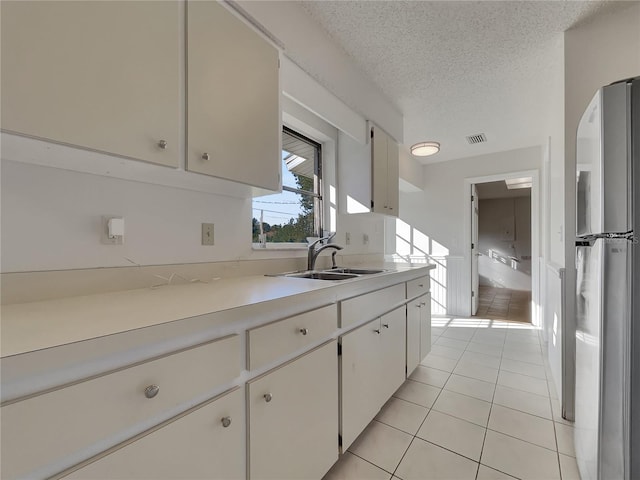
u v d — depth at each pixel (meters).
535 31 1.75
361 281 1.46
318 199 2.40
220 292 1.03
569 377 1.70
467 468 1.32
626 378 0.82
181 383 0.69
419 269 2.22
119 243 1.09
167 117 0.96
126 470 0.59
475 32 1.76
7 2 0.66
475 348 2.87
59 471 0.51
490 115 2.83
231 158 1.17
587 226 1.02
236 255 1.53
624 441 0.82
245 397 0.86
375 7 1.58
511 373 2.30
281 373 0.98
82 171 1.00
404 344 1.98
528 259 6.76
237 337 0.84
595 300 0.91
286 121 2.03
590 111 0.97
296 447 1.04
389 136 2.59
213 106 1.10
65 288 0.96
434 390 2.04
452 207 4.29
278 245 1.93
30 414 0.48
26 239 0.89
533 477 1.27
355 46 1.88
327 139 2.38
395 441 1.51
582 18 1.66
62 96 0.73
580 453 1.16
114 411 0.58
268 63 1.36
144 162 0.91
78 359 0.53
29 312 0.73
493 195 6.70
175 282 1.26
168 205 1.25
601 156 0.85
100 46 0.80
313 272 1.88
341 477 1.27
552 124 2.60
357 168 2.38
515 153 3.83
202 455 0.74
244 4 1.30
